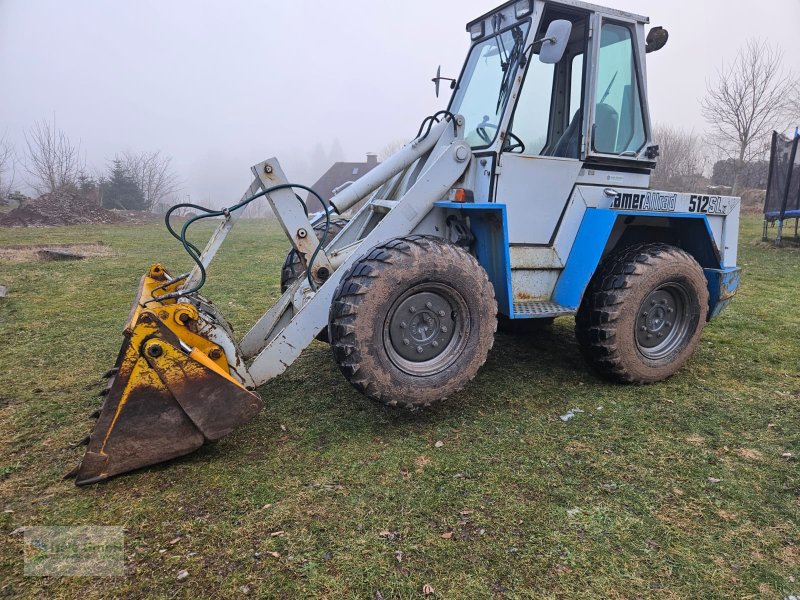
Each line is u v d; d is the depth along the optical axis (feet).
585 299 11.44
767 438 8.97
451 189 10.57
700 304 11.55
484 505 7.09
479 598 5.55
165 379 7.56
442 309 9.29
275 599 5.53
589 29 10.66
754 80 62.90
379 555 6.15
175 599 5.51
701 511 7.00
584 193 11.17
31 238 44.11
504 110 10.25
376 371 8.61
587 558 6.13
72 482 7.59
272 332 10.99
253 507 7.00
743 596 5.60
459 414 9.87
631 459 8.29
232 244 40.91
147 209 103.40
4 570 5.90
